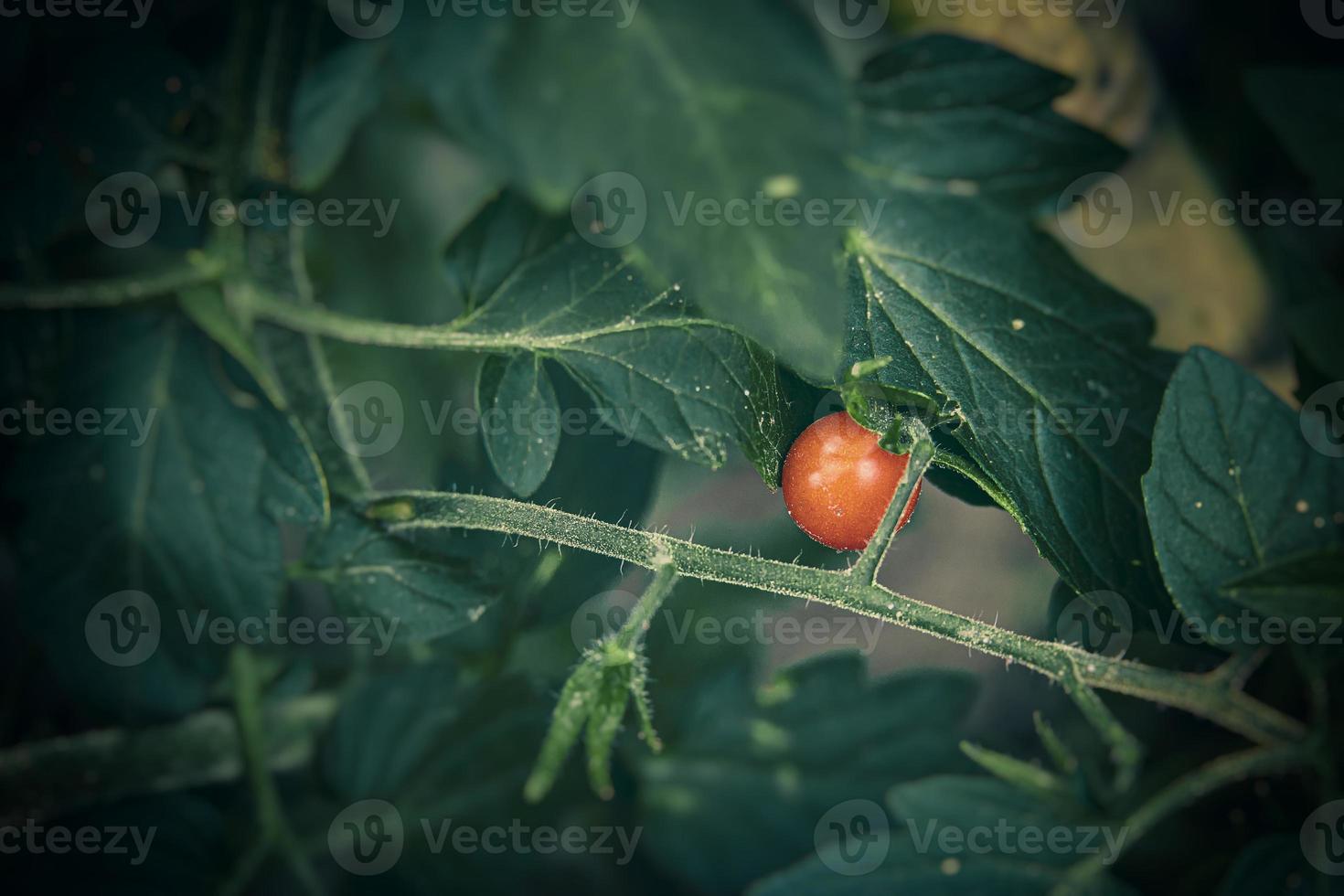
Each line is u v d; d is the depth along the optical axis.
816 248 0.30
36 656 0.39
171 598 0.36
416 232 0.44
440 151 0.44
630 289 0.34
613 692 0.32
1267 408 0.34
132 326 0.35
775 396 0.34
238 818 0.39
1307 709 0.39
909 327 0.34
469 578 0.36
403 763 0.40
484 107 0.31
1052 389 0.34
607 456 0.39
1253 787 0.40
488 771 0.40
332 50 0.36
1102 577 0.34
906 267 0.35
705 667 0.43
